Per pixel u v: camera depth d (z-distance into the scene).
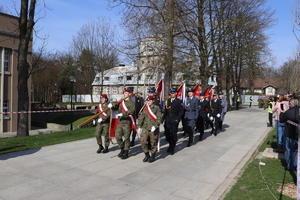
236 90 36.66
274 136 10.91
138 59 18.03
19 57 13.66
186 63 20.12
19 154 7.44
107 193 4.78
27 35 13.60
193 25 18.22
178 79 22.02
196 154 7.84
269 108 14.70
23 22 13.44
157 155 7.64
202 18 19.06
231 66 25.20
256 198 4.55
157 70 17.61
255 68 31.75
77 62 44.47
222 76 26.09
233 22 19.55
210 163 6.89
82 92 57.84
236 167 6.54
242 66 34.78
